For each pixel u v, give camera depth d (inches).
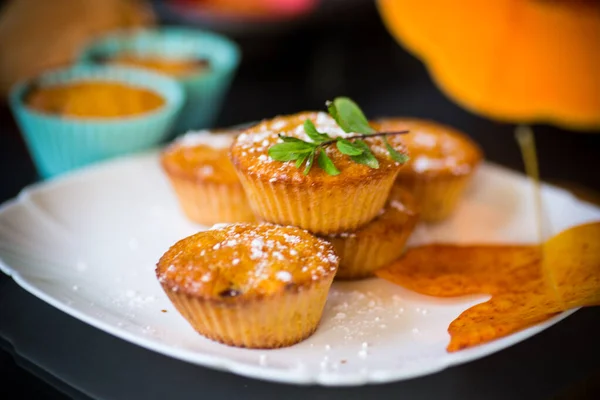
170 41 22.9
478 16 24.4
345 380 13.4
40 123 18.9
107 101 19.9
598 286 15.2
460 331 14.3
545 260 16.6
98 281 16.0
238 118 23.6
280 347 14.4
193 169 17.7
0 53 22.8
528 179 20.1
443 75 24.8
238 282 14.1
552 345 15.3
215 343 14.5
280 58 26.9
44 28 23.4
